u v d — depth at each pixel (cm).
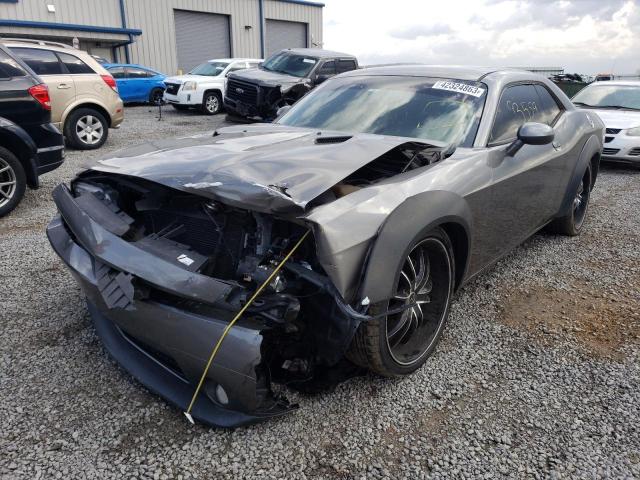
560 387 257
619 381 263
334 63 1281
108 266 219
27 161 524
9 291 340
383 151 237
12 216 516
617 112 895
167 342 200
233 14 2688
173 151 254
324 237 195
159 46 2466
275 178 208
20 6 2028
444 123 317
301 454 207
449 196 250
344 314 205
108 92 902
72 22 2166
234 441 212
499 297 357
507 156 314
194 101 1475
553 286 379
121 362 243
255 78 1180
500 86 343
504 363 277
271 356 213
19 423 219
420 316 260
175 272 203
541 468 205
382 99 346
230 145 262
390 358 233
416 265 249
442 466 204
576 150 421
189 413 208
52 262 391
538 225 399
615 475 202
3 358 264
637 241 485
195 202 235
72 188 276
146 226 251
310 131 318
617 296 364
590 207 617
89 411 228
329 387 233
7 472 193
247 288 205
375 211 219
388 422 227
